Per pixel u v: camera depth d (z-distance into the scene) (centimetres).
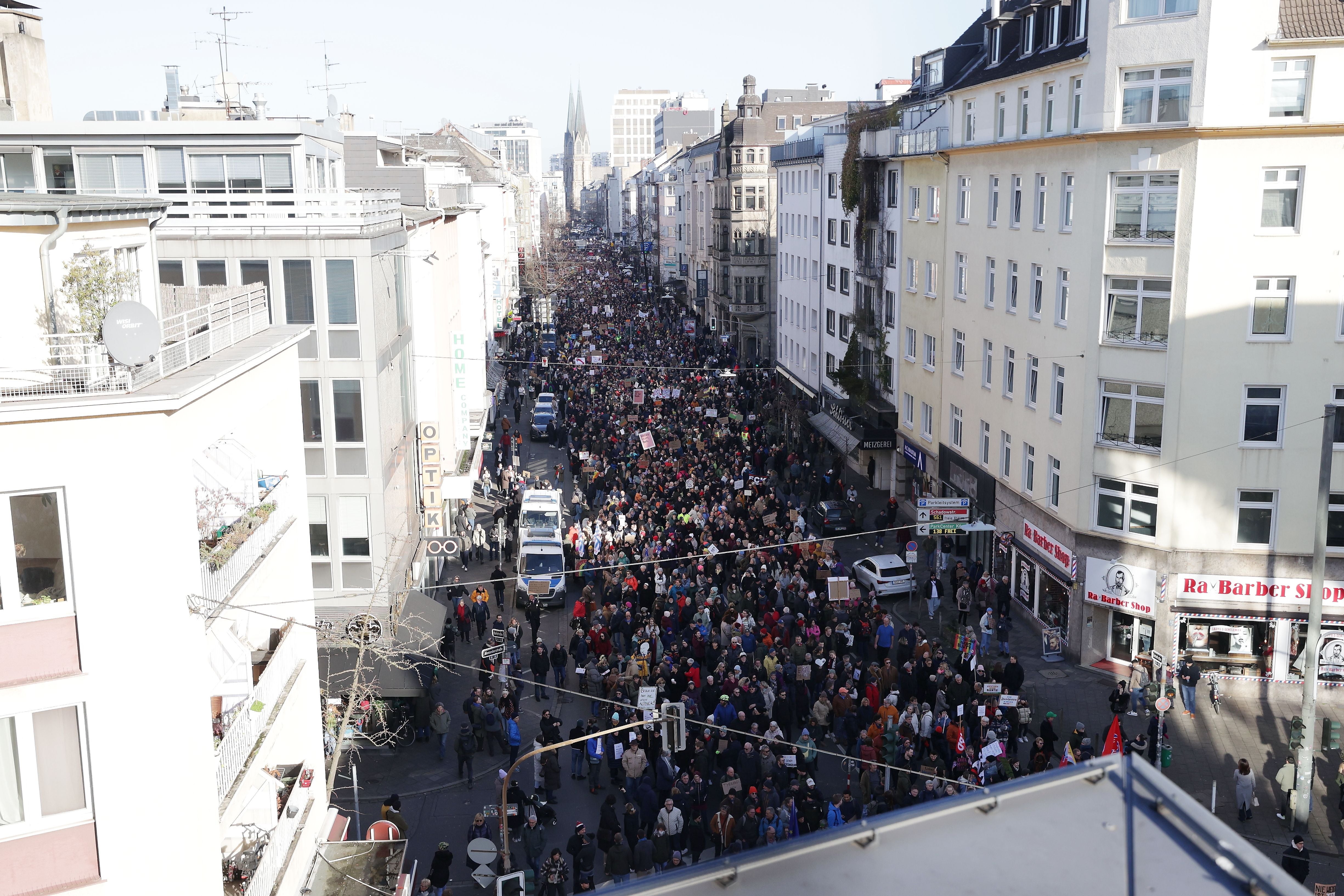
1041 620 3120
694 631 2667
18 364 1177
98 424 1085
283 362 1641
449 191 4488
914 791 1903
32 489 1066
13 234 1188
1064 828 456
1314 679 2031
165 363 1236
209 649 1359
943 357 3919
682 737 1986
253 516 1502
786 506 3984
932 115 4203
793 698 2420
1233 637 2712
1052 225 2998
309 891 1591
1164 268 2648
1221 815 2130
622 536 3516
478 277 5053
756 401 6056
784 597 2873
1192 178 2572
